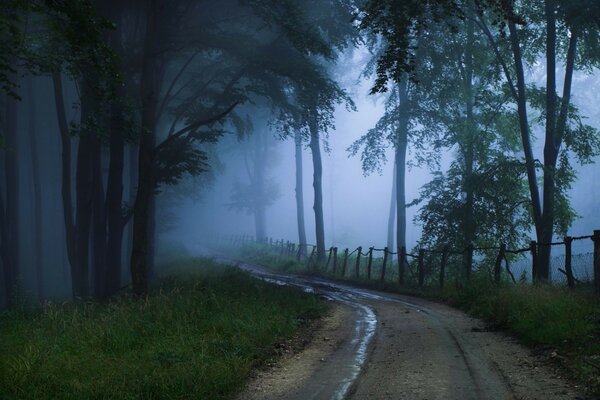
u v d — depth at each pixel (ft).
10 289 75.10
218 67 74.18
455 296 48.91
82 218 68.03
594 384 19.43
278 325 34.53
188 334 30.27
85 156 68.18
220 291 50.14
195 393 20.58
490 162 66.85
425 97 75.56
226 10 66.03
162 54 62.80
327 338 33.09
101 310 44.16
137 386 20.80
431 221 66.54
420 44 72.90
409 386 21.04
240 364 24.93
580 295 33.60
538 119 64.54
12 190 80.48
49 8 34.83
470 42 70.13
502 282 49.42
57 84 69.26
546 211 57.82
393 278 76.43
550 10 56.29
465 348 27.50
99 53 38.65
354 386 21.58
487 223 63.31
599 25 51.83
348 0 65.41
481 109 68.54
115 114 54.95
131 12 66.59
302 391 21.44
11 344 29.27
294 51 65.98
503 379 21.35
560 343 25.72
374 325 37.45
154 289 58.70
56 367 23.45
